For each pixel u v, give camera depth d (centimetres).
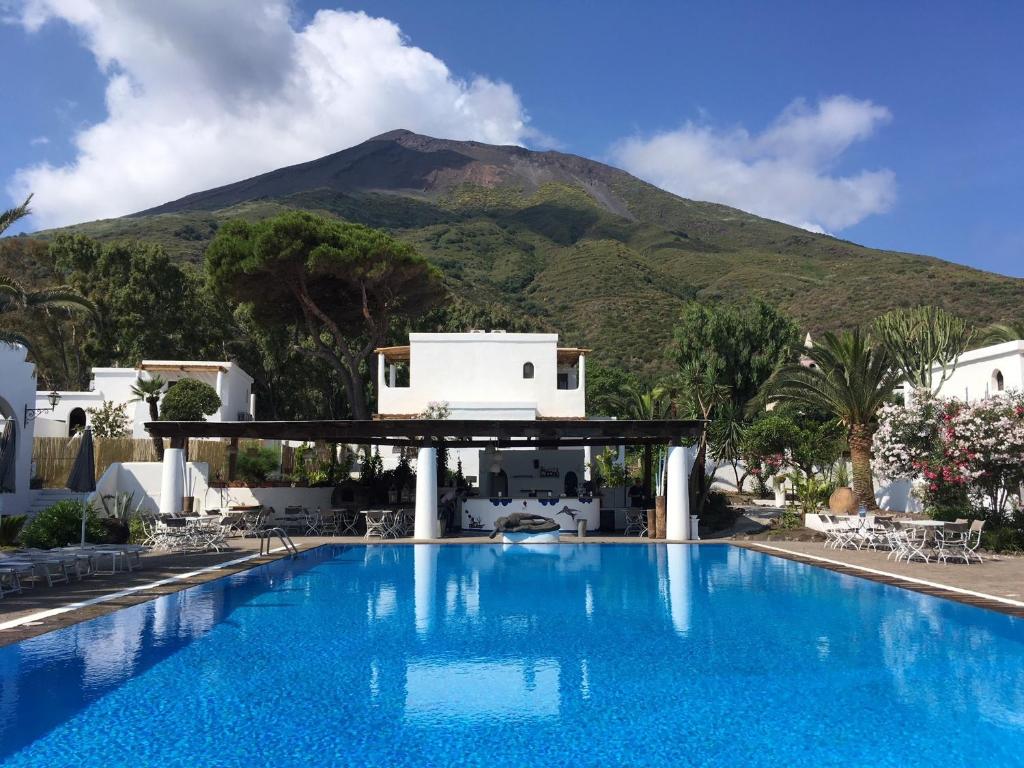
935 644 912
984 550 1784
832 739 606
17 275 4459
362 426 1992
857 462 2381
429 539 2067
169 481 2103
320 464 2870
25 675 768
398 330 4616
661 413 3200
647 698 710
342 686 745
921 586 1280
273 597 1233
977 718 652
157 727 628
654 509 2259
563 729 629
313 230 2961
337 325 3419
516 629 1002
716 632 984
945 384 2770
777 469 3453
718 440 2689
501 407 3106
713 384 2698
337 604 1176
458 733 619
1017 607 1096
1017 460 1744
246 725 634
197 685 744
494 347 3175
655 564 1661
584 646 910
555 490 3020
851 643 920
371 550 1891
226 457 2828
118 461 2566
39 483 2206
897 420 1936
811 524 2297
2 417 2023
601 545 2003
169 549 1834
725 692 727
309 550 1886
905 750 583
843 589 1309
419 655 866
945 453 1842
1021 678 770
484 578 1452
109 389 3572
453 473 2978
